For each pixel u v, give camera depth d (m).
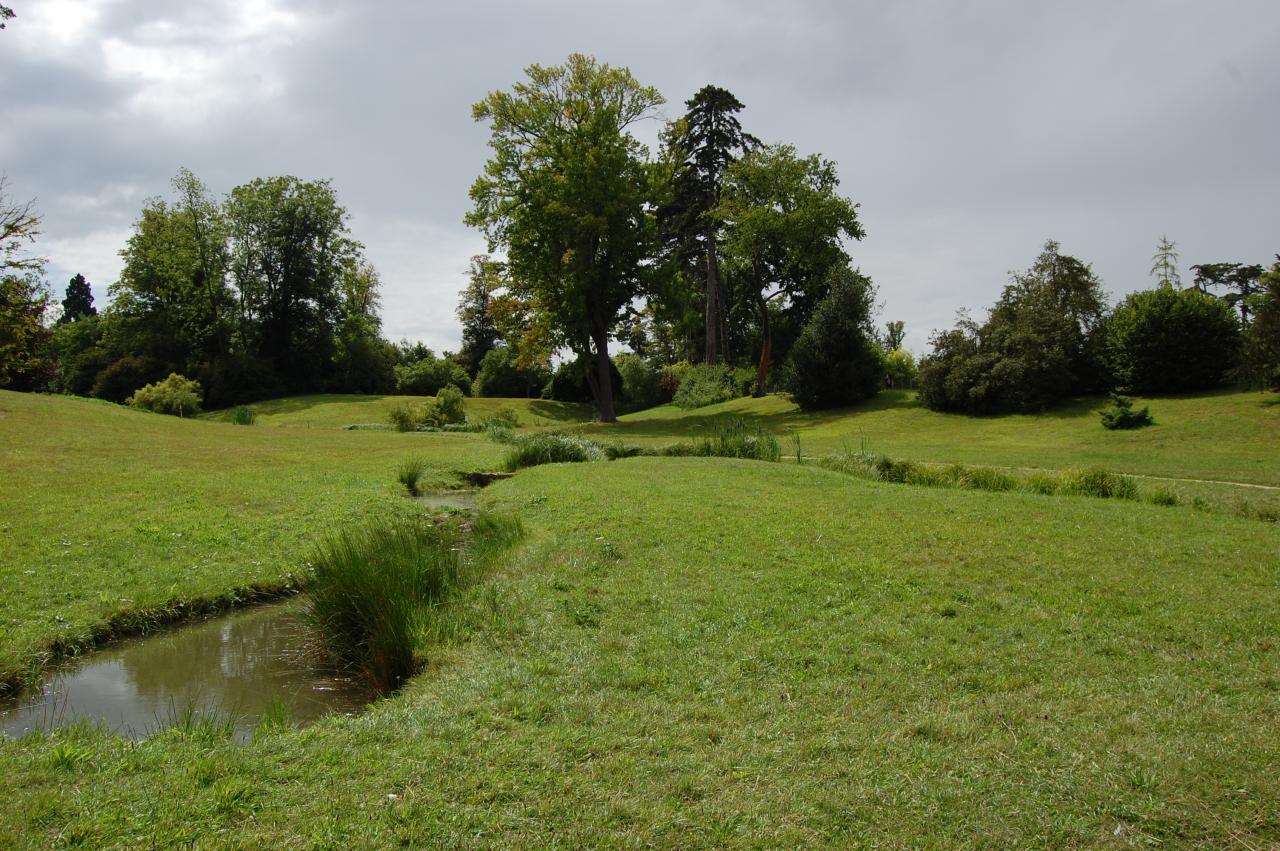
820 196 48.03
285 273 62.06
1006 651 6.21
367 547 8.79
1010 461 23.75
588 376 47.44
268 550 10.78
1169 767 4.23
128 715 5.84
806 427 39.44
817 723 4.86
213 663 7.07
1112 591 7.96
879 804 3.89
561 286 44.16
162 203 60.12
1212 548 10.02
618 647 6.39
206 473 17.69
